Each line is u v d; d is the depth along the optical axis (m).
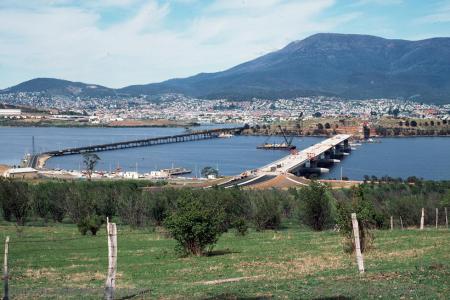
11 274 42.91
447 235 58.81
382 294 27.61
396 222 88.69
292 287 31.22
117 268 45.50
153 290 33.56
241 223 72.25
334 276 34.56
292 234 71.00
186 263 46.81
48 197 104.50
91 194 105.88
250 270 40.97
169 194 100.81
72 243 63.78
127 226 93.31
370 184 162.38
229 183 188.75
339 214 47.44
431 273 32.75
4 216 99.31
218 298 29.16
